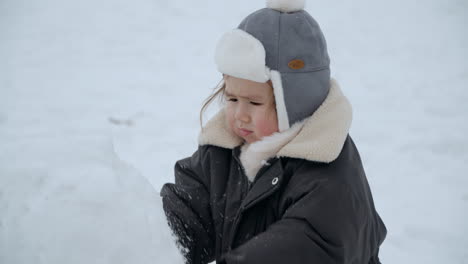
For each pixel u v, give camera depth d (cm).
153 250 90
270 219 117
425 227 261
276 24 114
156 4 826
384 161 332
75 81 513
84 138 109
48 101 450
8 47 626
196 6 822
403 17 711
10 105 436
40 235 85
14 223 88
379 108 425
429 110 415
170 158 339
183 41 668
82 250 84
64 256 83
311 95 116
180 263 92
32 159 99
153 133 383
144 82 515
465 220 267
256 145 117
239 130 121
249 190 123
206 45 655
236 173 130
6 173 95
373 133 376
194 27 729
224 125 133
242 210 118
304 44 114
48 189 91
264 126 116
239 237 121
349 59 569
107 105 445
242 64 110
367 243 113
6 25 716
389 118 403
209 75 544
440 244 249
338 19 723
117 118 411
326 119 114
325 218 102
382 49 596
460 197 289
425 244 249
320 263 100
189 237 125
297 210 104
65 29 705
